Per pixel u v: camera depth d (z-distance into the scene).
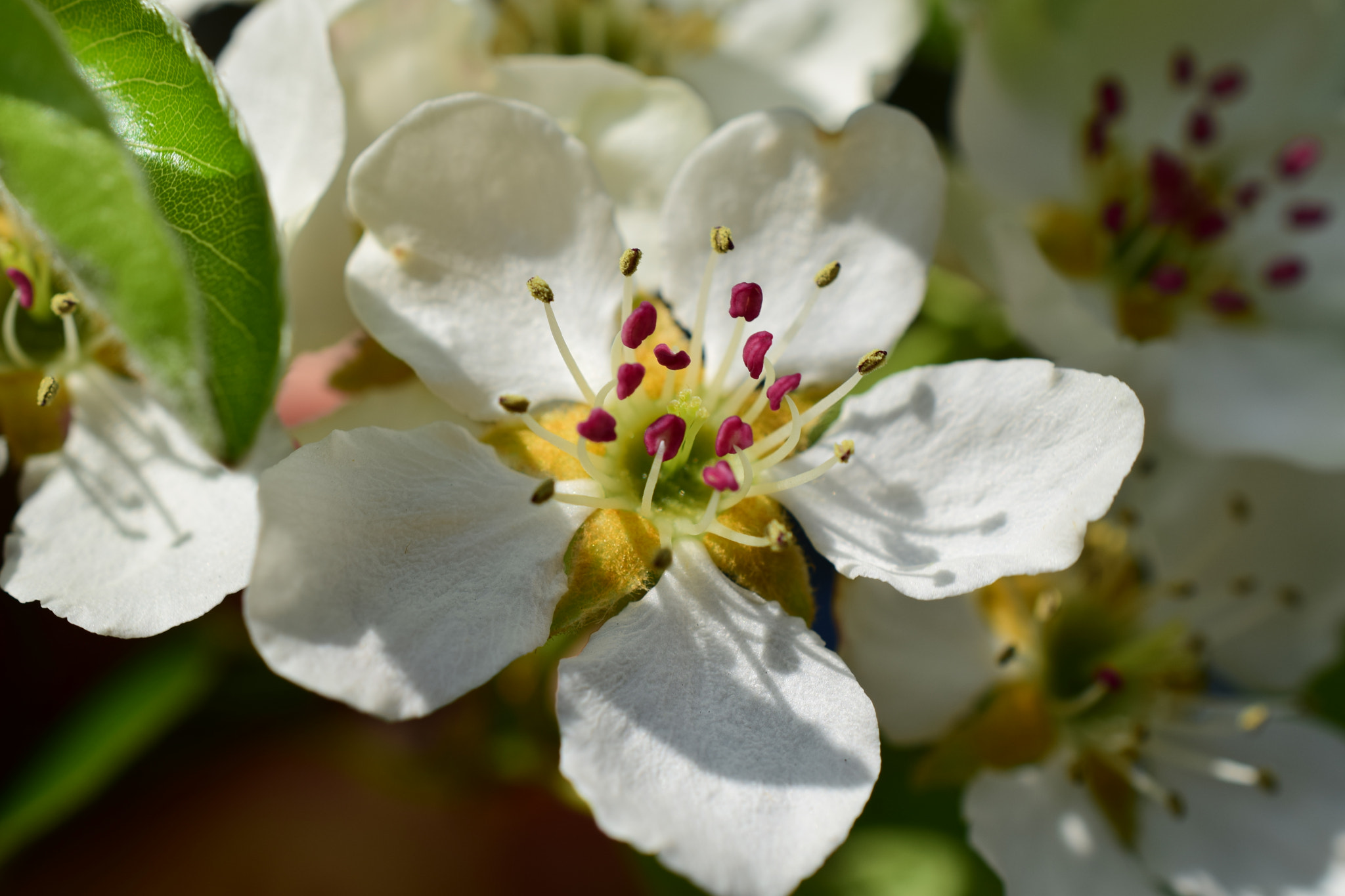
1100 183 0.13
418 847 0.14
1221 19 0.13
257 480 0.11
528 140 0.11
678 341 0.11
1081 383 0.11
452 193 0.11
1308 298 0.13
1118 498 0.12
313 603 0.10
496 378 0.11
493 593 0.11
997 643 0.12
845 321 0.11
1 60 0.10
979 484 0.11
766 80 0.13
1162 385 0.12
